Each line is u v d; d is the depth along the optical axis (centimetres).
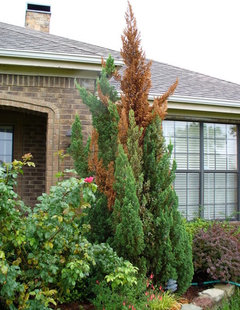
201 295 446
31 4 1134
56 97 626
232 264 504
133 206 400
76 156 461
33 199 823
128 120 450
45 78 626
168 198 433
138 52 460
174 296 422
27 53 588
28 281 354
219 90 873
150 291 391
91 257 360
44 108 622
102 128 458
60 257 359
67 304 400
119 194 416
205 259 504
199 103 730
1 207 314
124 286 372
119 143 424
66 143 622
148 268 418
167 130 769
